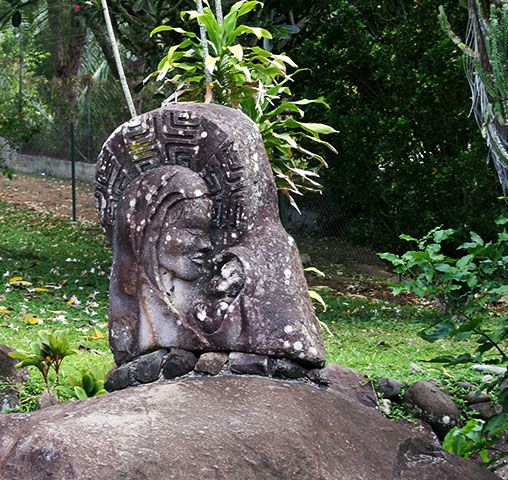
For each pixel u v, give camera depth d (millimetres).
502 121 5598
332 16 11109
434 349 7500
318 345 4086
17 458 3076
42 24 20141
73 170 16109
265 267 4094
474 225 9180
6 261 11023
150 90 20844
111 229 4469
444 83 9117
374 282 11984
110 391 4230
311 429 3432
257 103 4871
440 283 4141
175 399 3514
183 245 4141
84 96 23125
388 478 3473
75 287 9852
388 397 5875
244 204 4195
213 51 5219
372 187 10008
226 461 3119
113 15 10445
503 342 7777
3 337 6672
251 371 3924
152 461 3035
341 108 10258
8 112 22547
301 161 11336
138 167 4375
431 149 9797
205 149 4254
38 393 5195
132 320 4234
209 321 4035
